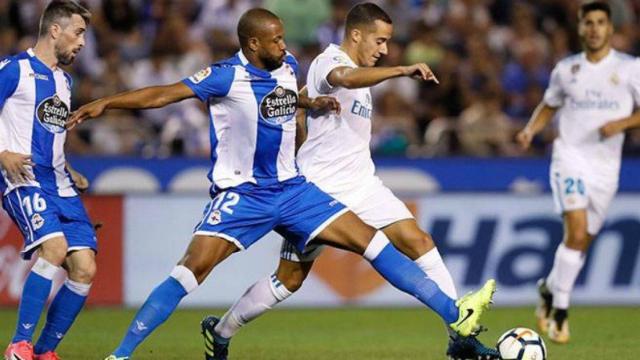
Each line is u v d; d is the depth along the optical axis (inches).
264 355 1207.6
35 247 1041.5
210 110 1000.2
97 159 1920.5
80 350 1239.5
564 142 1378.0
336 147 1089.4
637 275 1845.5
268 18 981.8
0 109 1037.2
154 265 1770.4
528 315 1662.2
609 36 1365.7
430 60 2321.6
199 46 2265.0
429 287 1002.1
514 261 1829.5
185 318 1614.2
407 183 1996.8
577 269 1339.8
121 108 948.0
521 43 2452.0
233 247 1000.9
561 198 1364.4
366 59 1082.7
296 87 1010.7
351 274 1798.7
